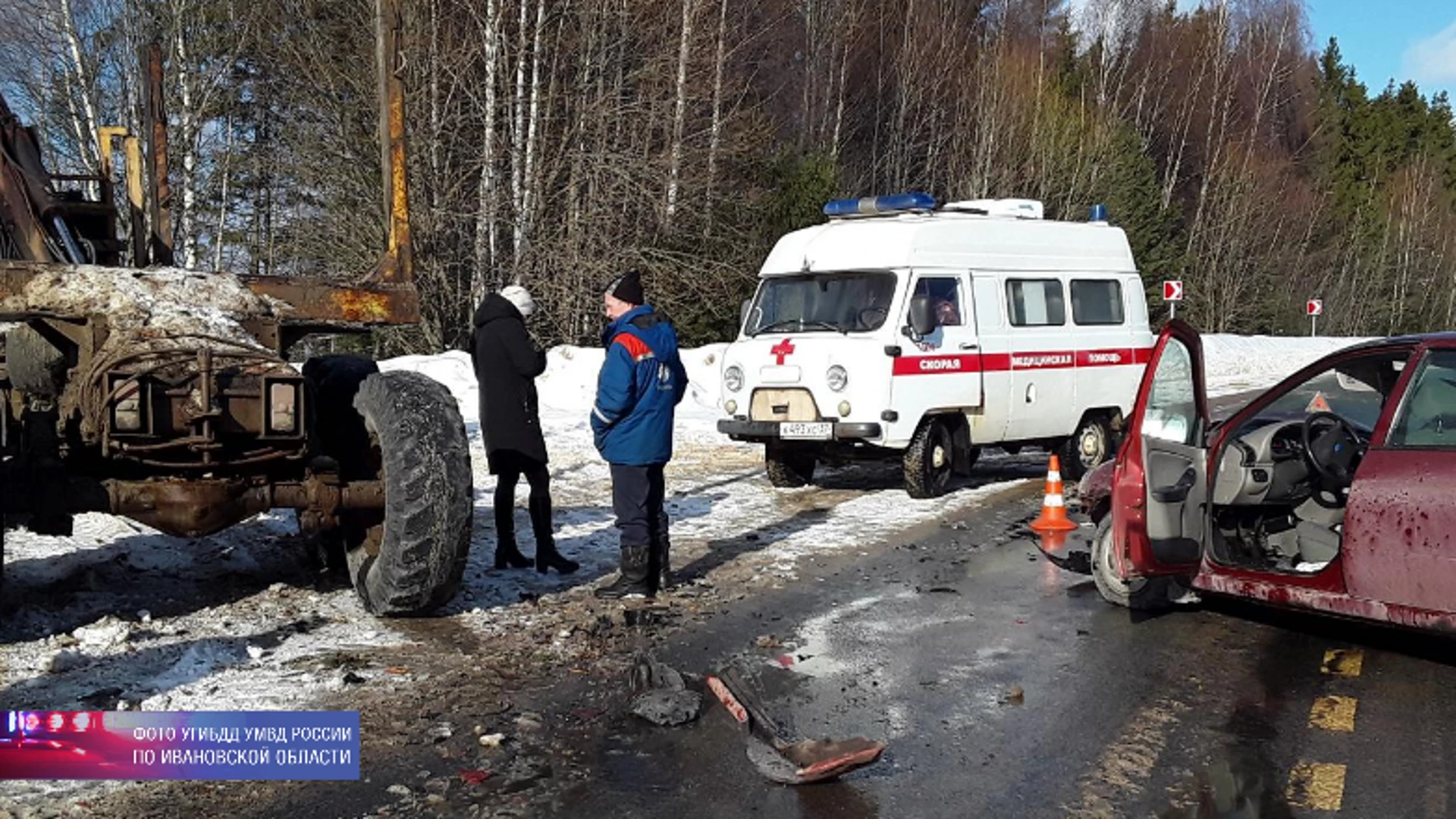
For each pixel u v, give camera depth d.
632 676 5.37
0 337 6.70
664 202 26.58
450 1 25.12
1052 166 42.41
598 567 7.91
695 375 19.50
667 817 4.04
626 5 26.25
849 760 4.32
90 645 5.75
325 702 5.11
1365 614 5.70
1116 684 5.53
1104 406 12.78
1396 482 5.57
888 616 6.77
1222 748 4.71
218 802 4.12
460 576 6.20
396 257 6.87
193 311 5.97
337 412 6.74
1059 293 12.39
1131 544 6.30
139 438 5.43
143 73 8.25
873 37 39.81
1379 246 62.75
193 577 7.30
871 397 10.55
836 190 28.31
